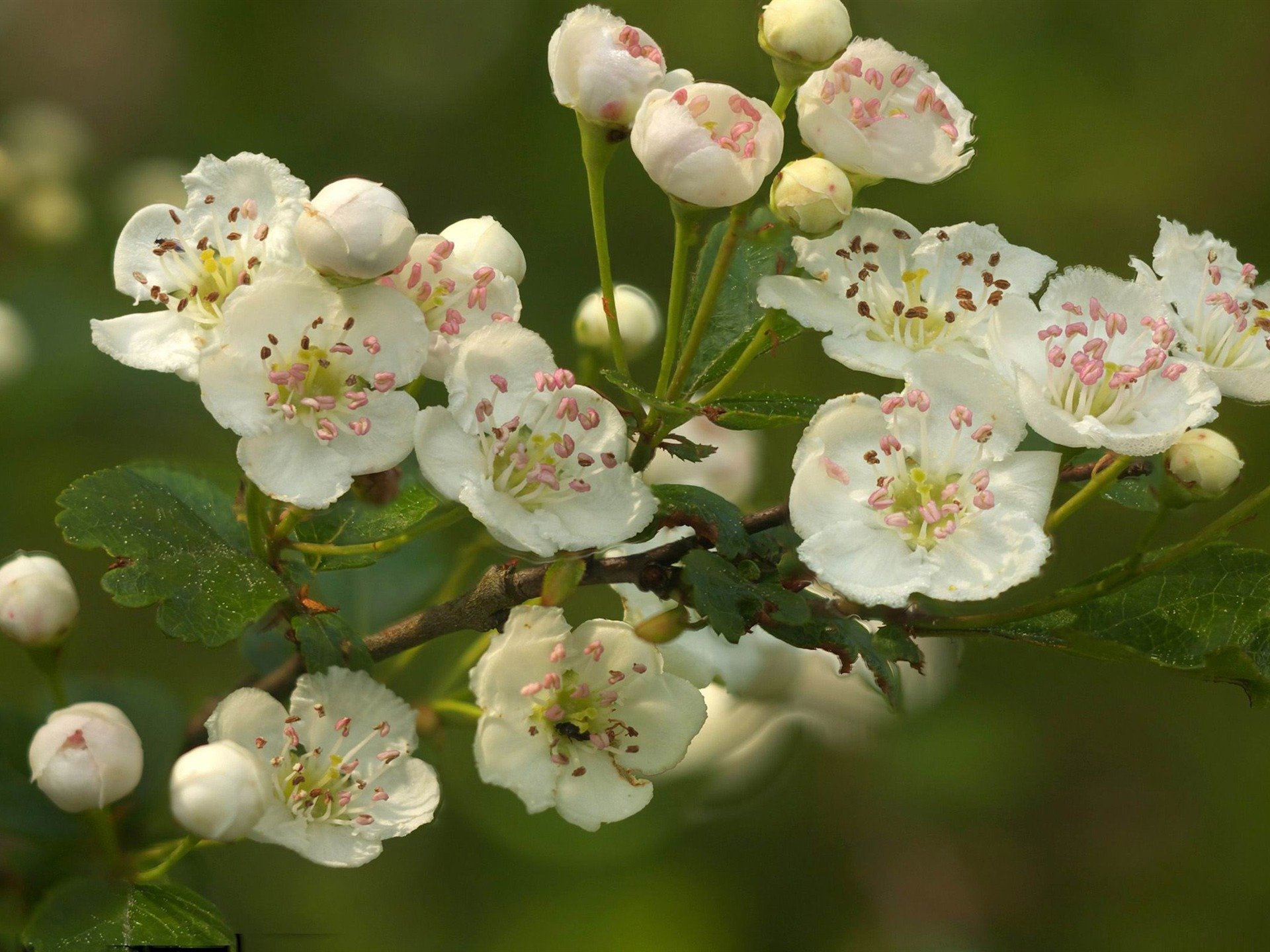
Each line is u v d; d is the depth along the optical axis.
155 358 0.35
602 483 0.34
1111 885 0.51
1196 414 0.34
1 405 0.47
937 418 0.35
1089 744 0.53
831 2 0.35
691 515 0.35
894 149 0.35
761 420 0.35
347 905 0.42
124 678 0.37
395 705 0.35
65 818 0.35
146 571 0.34
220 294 0.35
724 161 0.34
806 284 0.35
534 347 0.34
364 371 0.34
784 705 0.42
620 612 0.42
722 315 0.36
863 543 0.34
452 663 0.39
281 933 0.40
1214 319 0.35
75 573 0.46
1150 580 0.35
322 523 0.36
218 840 0.34
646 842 0.41
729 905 0.45
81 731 0.34
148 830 0.36
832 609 0.35
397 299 0.34
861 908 0.47
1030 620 0.35
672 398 0.35
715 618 0.34
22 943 0.34
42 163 0.53
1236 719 0.54
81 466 0.48
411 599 0.38
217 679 0.45
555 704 0.34
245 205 0.35
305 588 0.35
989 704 0.51
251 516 0.35
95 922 0.34
